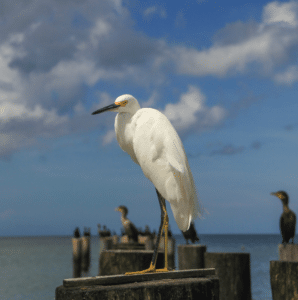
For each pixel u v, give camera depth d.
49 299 14.99
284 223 7.96
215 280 3.19
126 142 4.09
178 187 3.56
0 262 35.09
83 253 23.84
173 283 3.00
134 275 3.16
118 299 2.83
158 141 3.63
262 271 22.05
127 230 18.34
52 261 36.34
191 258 8.98
